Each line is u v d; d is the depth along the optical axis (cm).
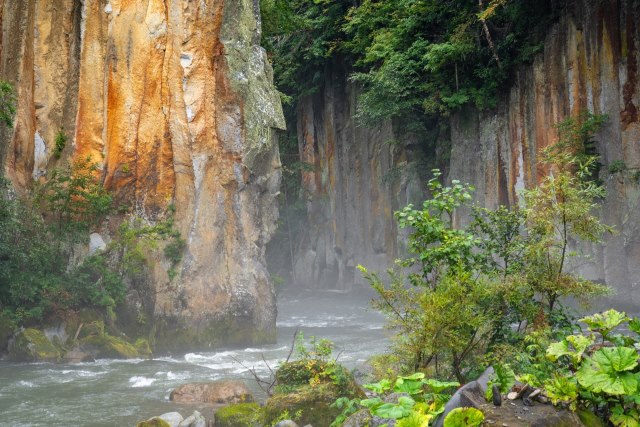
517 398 384
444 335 586
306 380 734
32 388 1054
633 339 423
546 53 2327
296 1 3500
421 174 3048
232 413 716
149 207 1683
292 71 3606
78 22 1686
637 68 1970
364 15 3031
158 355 1521
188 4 1742
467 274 607
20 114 1609
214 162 1730
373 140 3447
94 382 1110
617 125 2034
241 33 1839
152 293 1595
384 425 405
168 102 1716
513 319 680
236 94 1781
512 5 2481
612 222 2009
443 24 2791
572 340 400
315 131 3981
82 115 1670
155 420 685
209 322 1630
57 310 1462
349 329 2023
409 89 2817
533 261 678
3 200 1494
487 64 2623
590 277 1998
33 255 1465
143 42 1709
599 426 368
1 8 1593
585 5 2162
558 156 738
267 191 1869
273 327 1720
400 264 710
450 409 379
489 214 764
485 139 2628
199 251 1664
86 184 1606
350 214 3619
